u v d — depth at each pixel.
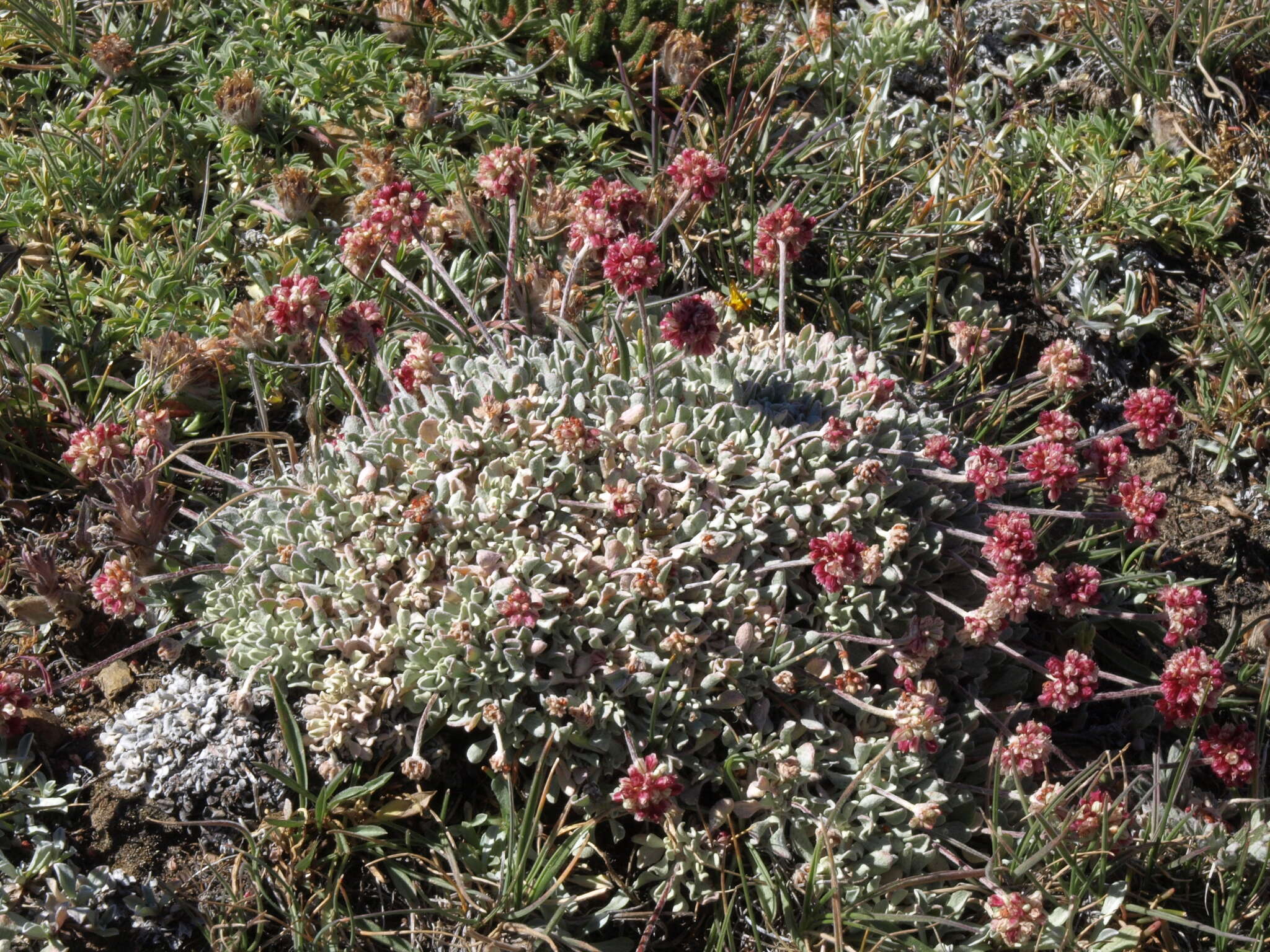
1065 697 0.44
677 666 0.44
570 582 0.45
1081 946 0.43
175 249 0.53
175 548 0.47
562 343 0.49
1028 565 0.49
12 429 0.48
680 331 0.45
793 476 0.47
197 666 0.46
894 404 0.49
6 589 0.47
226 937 0.42
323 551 0.46
